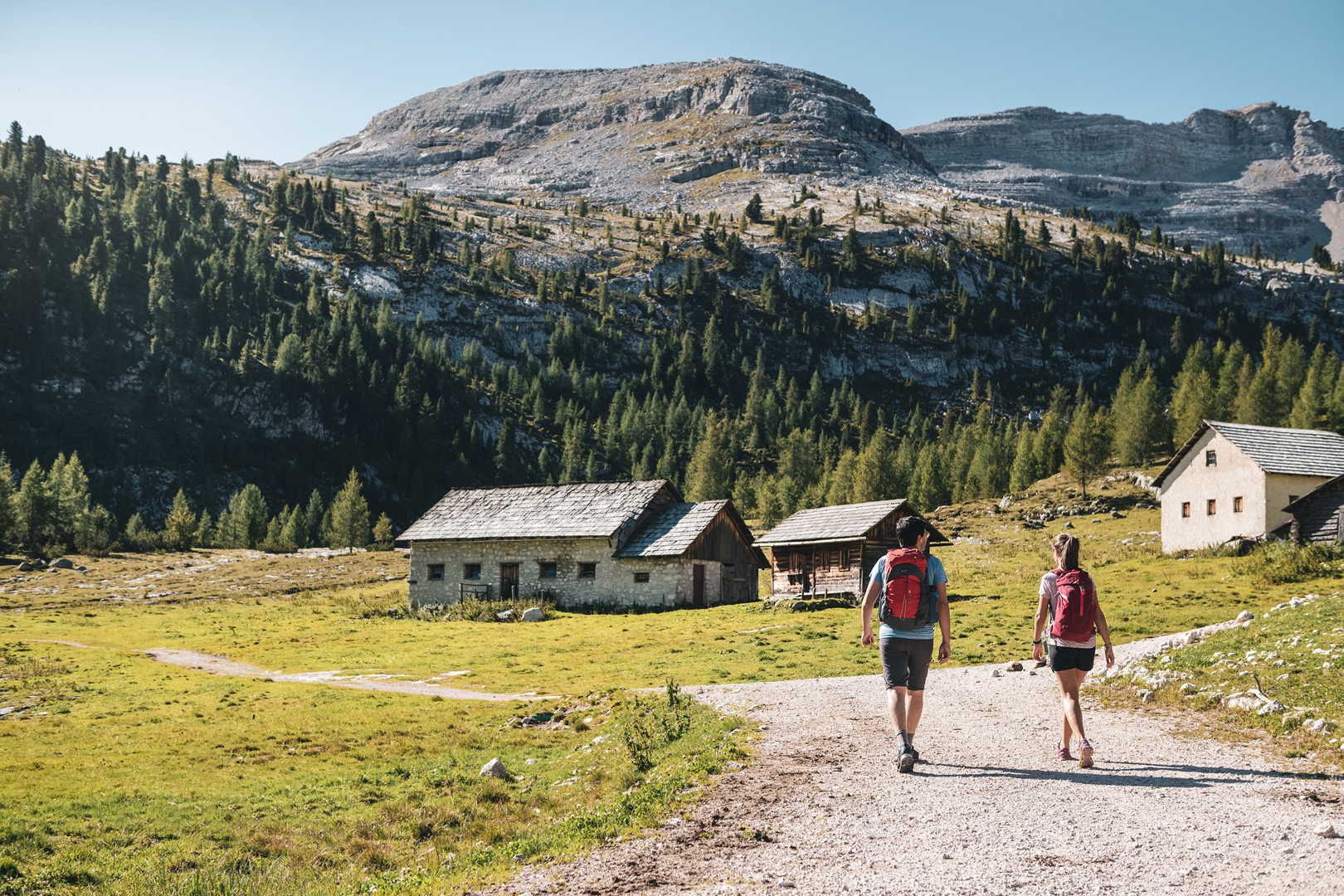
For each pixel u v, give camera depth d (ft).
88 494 402.11
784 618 127.65
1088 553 202.49
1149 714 42.11
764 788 31.68
